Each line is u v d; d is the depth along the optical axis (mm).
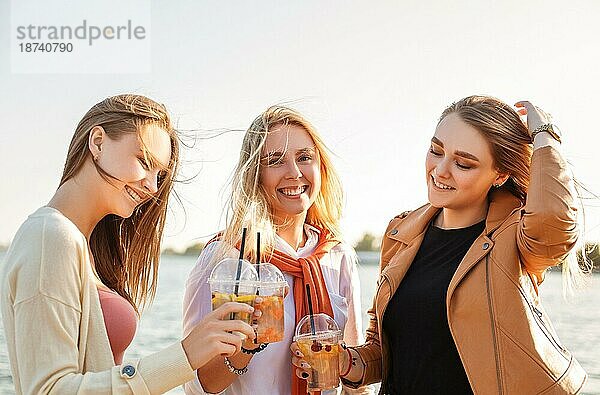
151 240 1953
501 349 1821
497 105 1978
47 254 1621
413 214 2146
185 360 1646
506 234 1898
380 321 2027
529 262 1876
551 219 1788
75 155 1765
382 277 2055
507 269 1856
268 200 2207
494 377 1817
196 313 2170
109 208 1781
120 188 1761
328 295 2230
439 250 2016
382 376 2053
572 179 1874
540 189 1822
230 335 1683
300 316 2184
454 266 1959
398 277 2016
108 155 1737
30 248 1626
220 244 2186
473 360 1838
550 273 8148
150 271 1979
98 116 1754
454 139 1930
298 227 2303
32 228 1652
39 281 1602
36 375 1577
